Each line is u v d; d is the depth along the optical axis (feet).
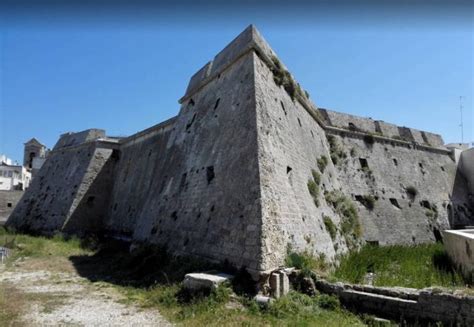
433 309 27.22
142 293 37.27
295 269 35.50
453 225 100.53
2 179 185.78
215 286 31.48
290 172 47.55
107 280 44.98
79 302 34.01
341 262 52.39
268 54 54.39
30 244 75.36
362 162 90.99
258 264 32.86
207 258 40.37
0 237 85.81
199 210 47.55
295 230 41.57
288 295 32.32
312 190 55.88
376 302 30.25
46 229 99.40
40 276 47.19
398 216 86.69
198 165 53.62
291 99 60.70
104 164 107.65
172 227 53.21
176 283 37.11
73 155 115.85
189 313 28.73
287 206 41.65
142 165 93.45
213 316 27.50
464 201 108.68
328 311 30.71
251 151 40.93
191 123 64.28
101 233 97.04
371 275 45.21
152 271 47.29
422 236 87.81
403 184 94.22
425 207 95.50
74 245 77.51
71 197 101.35
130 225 84.84
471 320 25.43
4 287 40.09
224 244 38.60
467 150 116.67
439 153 112.88
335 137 89.04
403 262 53.52
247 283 32.89
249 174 39.75
